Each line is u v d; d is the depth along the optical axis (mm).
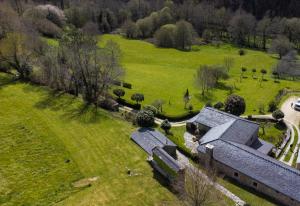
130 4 179625
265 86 88125
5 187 41469
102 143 51750
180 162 46219
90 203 38906
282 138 57312
